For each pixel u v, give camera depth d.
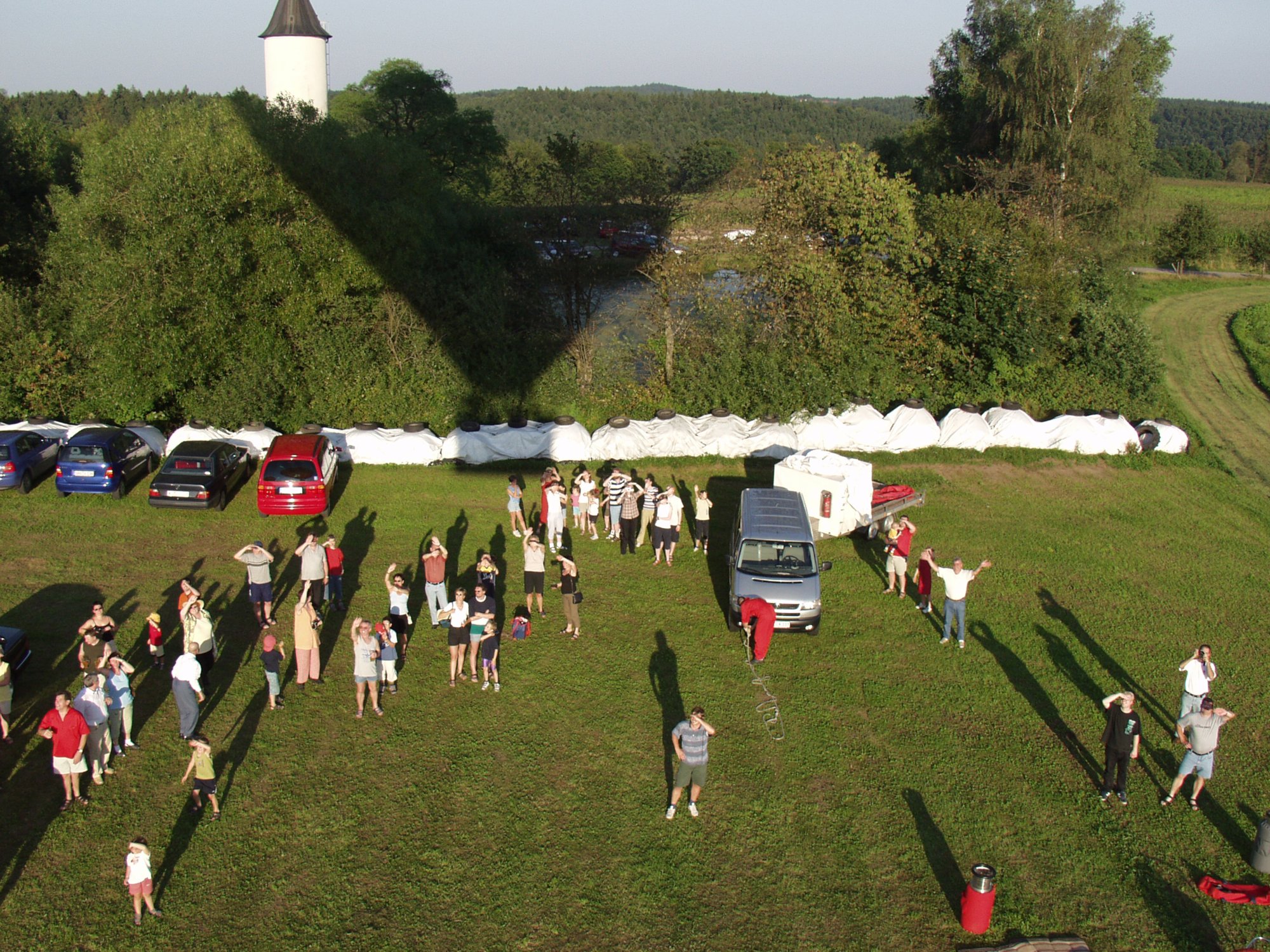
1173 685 14.34
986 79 42.94
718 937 9.20
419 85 53.03
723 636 15.16
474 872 9.91
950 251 28.12
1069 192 37.75
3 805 10.53
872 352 26.94
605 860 10.15
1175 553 19.78
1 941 8.77
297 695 13.02
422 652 14.33
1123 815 11.22
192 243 21.91
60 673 13.20
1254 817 11.27
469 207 37.25
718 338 26.45
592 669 13.98
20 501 19.41
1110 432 25.47
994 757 12.25
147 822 10.42
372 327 26.39
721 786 11.42
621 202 35.97
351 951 8.88
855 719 12.97
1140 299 43.16
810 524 16.33
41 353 23.17
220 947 8.85
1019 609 16.73
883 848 10.49
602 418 25.45
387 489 21.09
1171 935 9.46
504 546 18.42
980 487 23.08
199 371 22.66
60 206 23.42
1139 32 38.62
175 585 16.11
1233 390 32.50
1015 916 9.61
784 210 27.78
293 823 10.51
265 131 23.59
